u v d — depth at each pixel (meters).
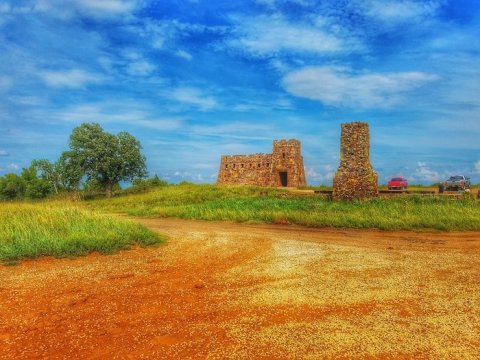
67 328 6.44
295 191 37.25
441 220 18.16
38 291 8.31
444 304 7.34
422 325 6.40
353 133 27.02
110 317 6.90
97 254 11.97
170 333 6.23
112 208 32.50
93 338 6.07
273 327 6.38
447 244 13.96
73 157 48.78
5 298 7.85
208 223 21.61
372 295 7.88
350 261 10.96
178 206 29.47
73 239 12.40
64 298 7.88
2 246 11.50
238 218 22.19
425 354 5.46
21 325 6.55
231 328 6.37
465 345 5.70
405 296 7.81
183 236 16.02
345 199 26.70
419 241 14.70
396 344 5.75
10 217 15.05
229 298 7.82
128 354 5.55
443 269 9.93
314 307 7.26
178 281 9.10
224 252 12.52
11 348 5.72
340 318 6.73
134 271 10.02
